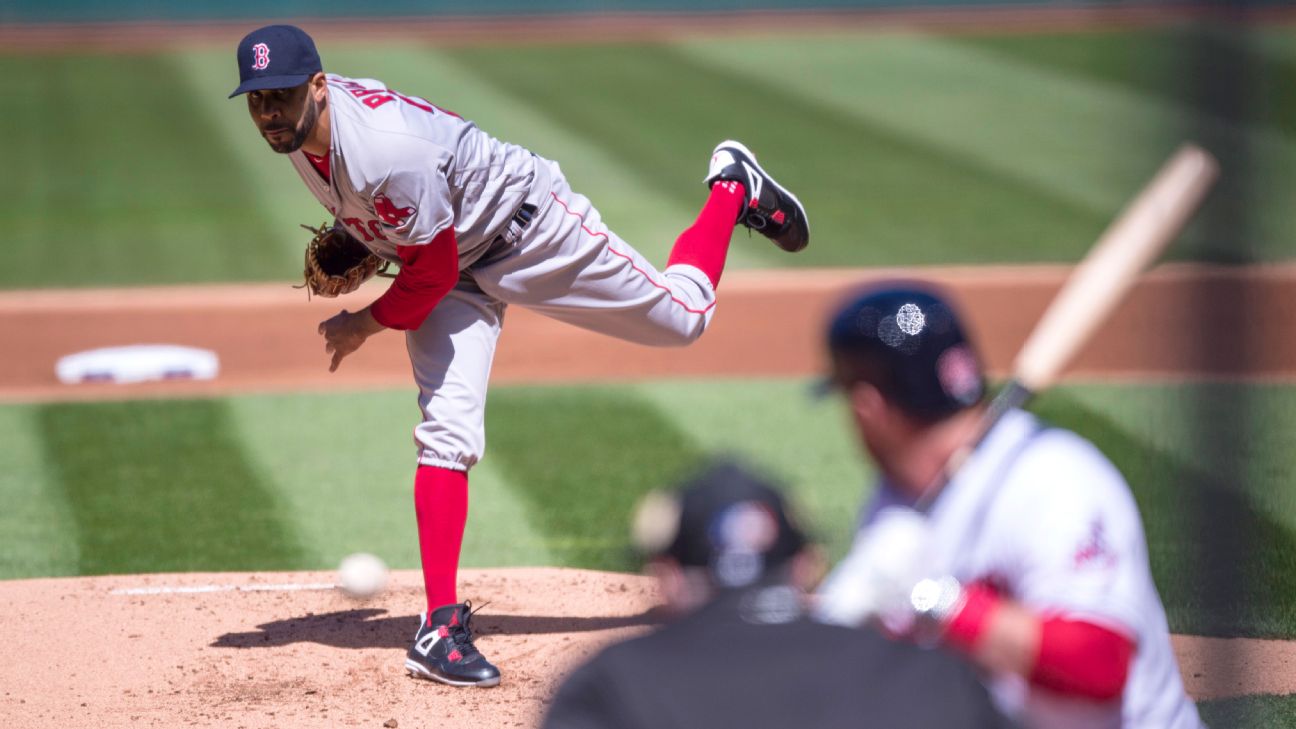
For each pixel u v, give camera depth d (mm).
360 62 82125
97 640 18734
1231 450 26922
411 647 17922
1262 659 17828
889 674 7004
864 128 65812
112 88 75938
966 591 8672
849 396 9086
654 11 102062
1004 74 77812
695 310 19016
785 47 87312
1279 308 37719
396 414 31234
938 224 49500
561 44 89312
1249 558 21547
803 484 26234
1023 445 9000
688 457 28062
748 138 64062
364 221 16812
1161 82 73750
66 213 52812
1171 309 37750
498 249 17375
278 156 61312
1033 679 8547
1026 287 40656
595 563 22578
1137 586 8742
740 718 6906
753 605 7195
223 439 29531
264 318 38938
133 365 34125
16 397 32656
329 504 25719
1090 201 52344
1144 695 9188
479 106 70250
